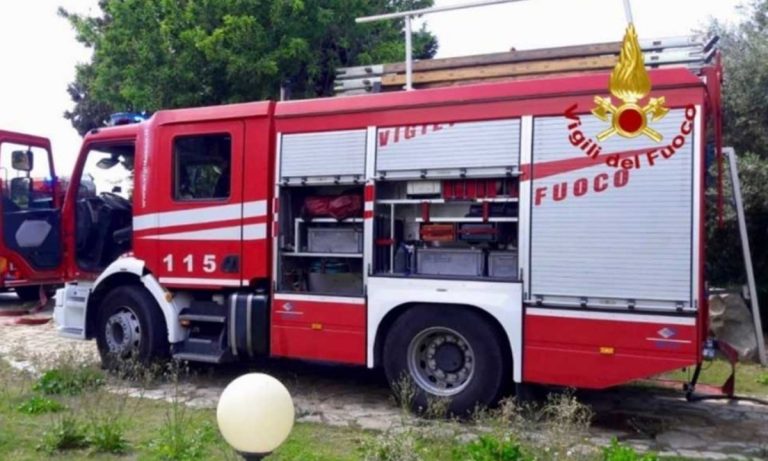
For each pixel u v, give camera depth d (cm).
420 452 514
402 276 641
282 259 706
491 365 611
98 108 2436
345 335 664
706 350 559
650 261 554
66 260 864
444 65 753
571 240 579
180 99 1312
